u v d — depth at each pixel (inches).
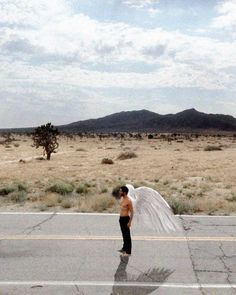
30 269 345.1
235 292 301.1
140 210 334.3
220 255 386.3
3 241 430.0
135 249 402.3
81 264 357.7
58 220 537.3
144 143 4899.1
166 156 2287.2
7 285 311.1
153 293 297.6
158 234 460.4
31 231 474.6
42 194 770.2
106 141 5762.8
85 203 650.2
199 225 507.5
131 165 1679.4
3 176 1222.3
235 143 4963.1
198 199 682.8
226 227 497.0
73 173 1332.4
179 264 359.9
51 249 402.0
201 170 1421.0
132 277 328.5
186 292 300.0
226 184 991.0
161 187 940.6
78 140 6215.6
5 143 4180.6
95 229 484.1
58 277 327.6
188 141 5802.2
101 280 321.7
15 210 617.3
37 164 1750.7
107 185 977.5
